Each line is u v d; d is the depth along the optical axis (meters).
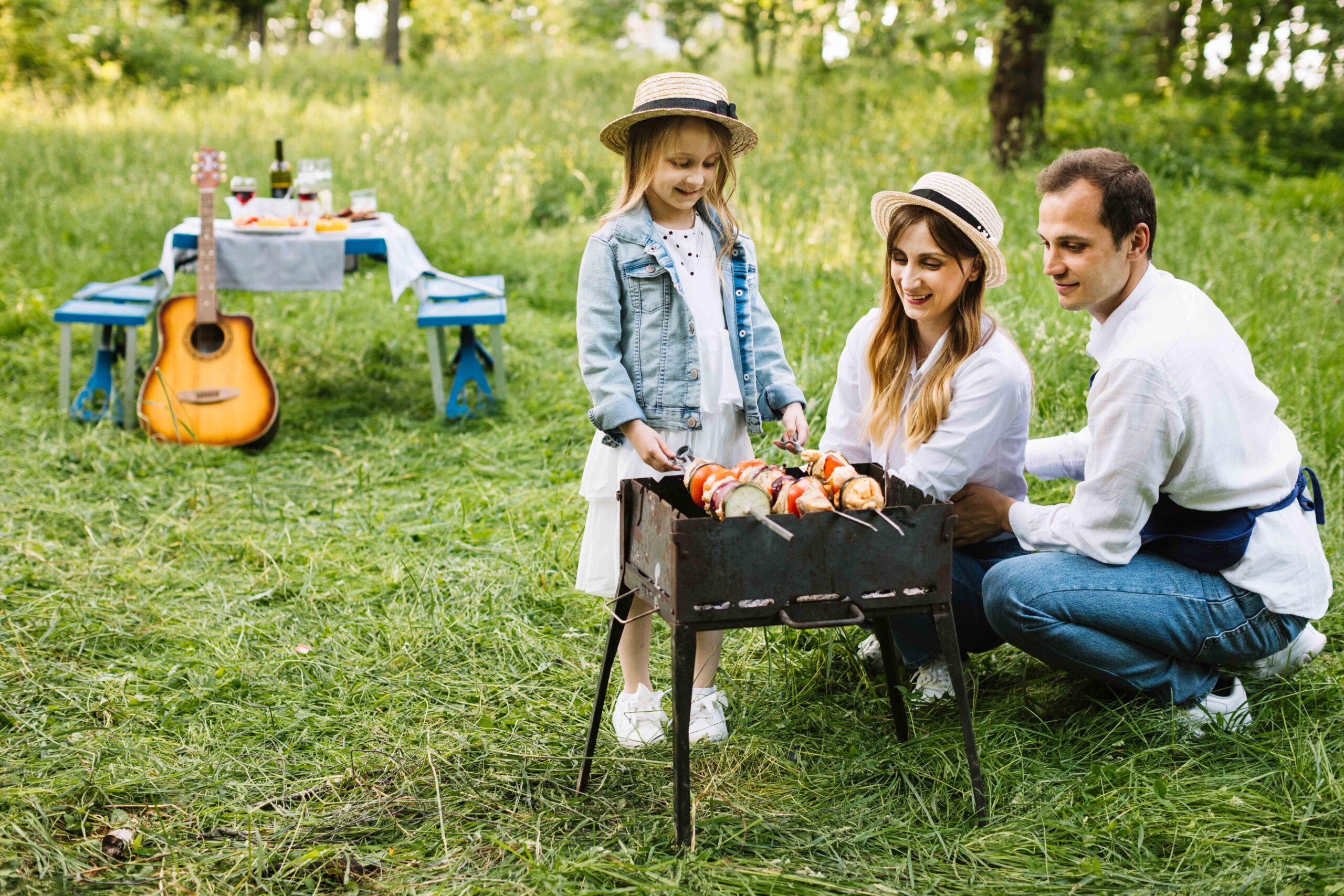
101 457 4.94
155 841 2.44
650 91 2.64
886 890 2.24
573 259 8.33
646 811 2.56
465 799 2.62
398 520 4.46
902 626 3.02
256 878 2.32
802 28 16.86
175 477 4.84
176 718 2.99
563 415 5.61
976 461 2.86
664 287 2.73
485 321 5.53
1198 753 2.67
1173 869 2.31
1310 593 2.71
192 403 5.22
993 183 9.96
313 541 4.23
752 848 2.39
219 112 13.21
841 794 2.61
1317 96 15.77
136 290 5.60
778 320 6.40
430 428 5.52
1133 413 2.58
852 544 2.30
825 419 5.00
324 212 6.07
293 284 5.46
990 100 11.41
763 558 2.27
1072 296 2.73
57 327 6.77
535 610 3.65
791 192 8.88
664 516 2.31
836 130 12.16
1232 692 2.82
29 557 3.89
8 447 5.02
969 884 2.27
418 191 9.12
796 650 3.26
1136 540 2.69
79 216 8.80
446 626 3.50
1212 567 2.69
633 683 2.93
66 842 2.43
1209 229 8.13
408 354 6.65
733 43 19.58
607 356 2.69
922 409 2.84
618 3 20.30
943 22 11.70
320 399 6.00
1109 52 15.59
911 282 2.74
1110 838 2.38
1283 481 2.70
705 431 2.79
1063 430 4.67
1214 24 17.23
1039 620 2.71
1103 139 12.30
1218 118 14.45
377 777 2.72
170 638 3.44
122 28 16.36
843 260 7.62
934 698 2.99
